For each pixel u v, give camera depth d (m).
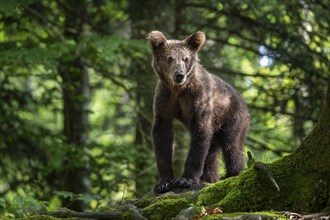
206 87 10.27
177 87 10.04
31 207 10.85
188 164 9.88
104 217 7.09
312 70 15.89
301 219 6.31
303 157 6.96
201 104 10.10
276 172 7.00
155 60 10.64
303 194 6.80
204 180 10.80
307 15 16.03
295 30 15.73
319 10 15.40
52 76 17.59
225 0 16.12
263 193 6.89
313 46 16.94
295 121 16.77
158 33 10.60
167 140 10.17
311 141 6.96
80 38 16.23
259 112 16.98
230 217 6.20
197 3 17.16
